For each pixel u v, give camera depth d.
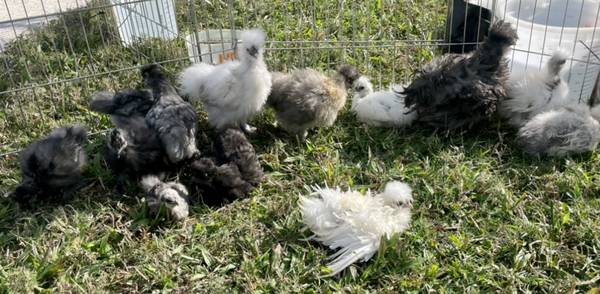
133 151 1.18
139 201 1.17
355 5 1.82
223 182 1.16
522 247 1.05
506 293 0.97
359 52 1.63
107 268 1.04
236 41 1.49
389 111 1.36
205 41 1.60
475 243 1.07
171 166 1.24
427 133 1.36
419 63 1.58
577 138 1.23
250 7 1.83
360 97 1.41
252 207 1.15
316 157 1.30
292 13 1.81
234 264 1.04
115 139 1.14
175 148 1.19
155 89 1.30
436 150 1.30
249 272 1.01
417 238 1.07
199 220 1.13
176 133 1.19
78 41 1.70
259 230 1.10
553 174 1.21
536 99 1.33
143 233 1.09
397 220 1.08
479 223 1.11
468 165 1.25
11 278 0.99
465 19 1.50
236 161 1.20
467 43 1.49
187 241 1.08
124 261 1.04
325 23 1.74
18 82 1.55
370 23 1.75
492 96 1.30
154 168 1.22
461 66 1.32
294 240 1.08
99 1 1.80
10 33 1.79
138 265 1.04
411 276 1.00
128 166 1.19
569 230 1.08
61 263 1.04
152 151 1.20
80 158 1.19
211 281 1.00
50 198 1.18
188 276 1.01
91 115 1.43
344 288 0.98
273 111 1.40
